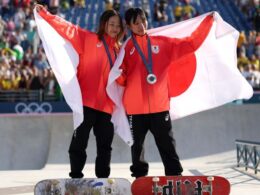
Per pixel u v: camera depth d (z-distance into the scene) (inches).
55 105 1470.2
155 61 581.6
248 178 884.0
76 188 503.5
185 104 621.6
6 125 1453.0
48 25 574.2
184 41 592.1
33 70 1611.7
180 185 500.1
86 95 578.6
